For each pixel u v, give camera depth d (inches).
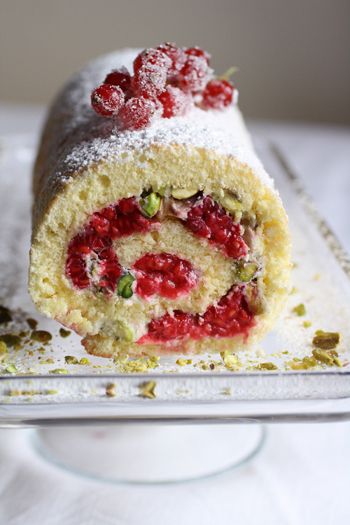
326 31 31.2
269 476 13.6
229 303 13.8
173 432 14.3
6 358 13.6
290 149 24.4
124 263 13.5
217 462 13.8
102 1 31.0
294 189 19.0
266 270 13.7
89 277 13.5
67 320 13.7
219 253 13.6
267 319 13.9
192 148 12.9
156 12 31.1
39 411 12.3
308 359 13.5
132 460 13.8
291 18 31.0
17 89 32.8
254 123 27.2
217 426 14.5
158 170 13.0
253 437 14.3
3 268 16.3
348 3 30.6
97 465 13.7
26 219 18.4
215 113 15.0
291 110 32.9
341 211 20.1
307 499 13.3
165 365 13.6
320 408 12.4
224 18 31.0
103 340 13.9
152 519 12.9
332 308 15.0
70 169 13.3
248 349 14.1
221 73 32.0
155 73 13.3
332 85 32.2
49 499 13.2
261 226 13.4
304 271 16.2
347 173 22.4
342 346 13.9
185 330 13.8
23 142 22.0
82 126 15.1
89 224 13.3
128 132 13.4
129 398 12.2
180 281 13.6
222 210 13.3
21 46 31.9
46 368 13.4
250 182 13.1
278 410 12.4
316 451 14.1
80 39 31.7
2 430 14.4
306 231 17.5
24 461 13.8
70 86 18.7
